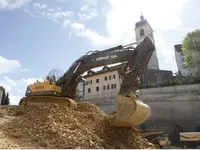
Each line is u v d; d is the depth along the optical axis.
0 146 5.57
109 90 36.53
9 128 7.82
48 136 6.94
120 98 8.36
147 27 51.59
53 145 6.37
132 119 8.01
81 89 39.97
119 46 10.74
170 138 23.73
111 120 9.28
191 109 26.50
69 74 12.27
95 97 37.59
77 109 10.77
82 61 11.98
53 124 7.68
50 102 11.27
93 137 7.47
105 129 8.73
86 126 8.36
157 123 27.58
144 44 9.53
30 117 9.05
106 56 11.05
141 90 31.66
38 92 12.16
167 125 26.86
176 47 50.31
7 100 37.97
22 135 7.05
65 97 11.91
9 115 10.05
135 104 7.87
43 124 7.88
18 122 8.58
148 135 19.31
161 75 41.03
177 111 27.30
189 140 15.83
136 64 9.20
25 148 5.74
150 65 47.94
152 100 29.72
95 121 9.19
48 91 11.62
